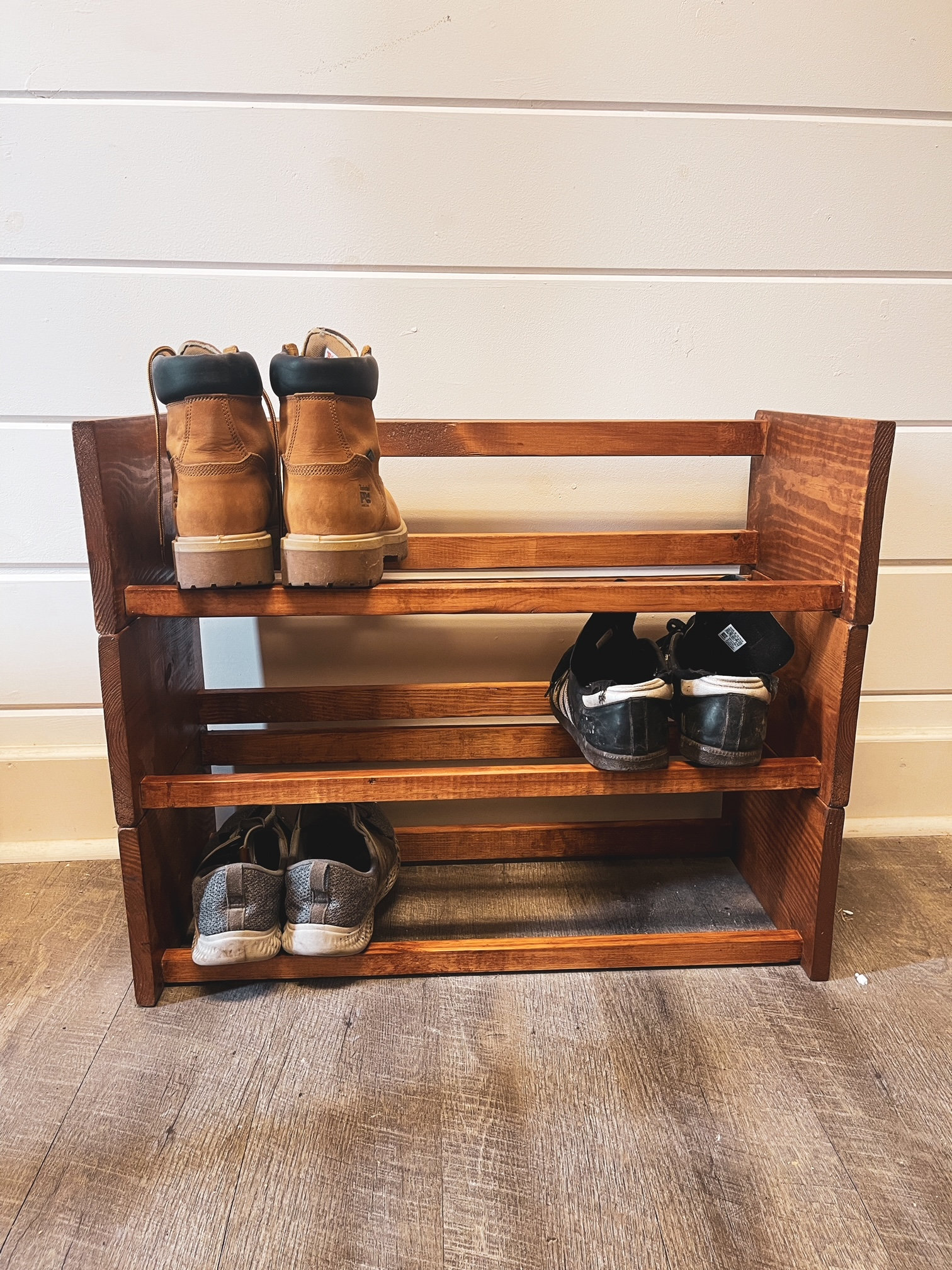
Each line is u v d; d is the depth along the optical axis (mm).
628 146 1060
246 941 889
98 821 1229
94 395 1095
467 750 1084
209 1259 634
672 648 1008
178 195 1040
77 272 1056
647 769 885
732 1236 651
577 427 1070
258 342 1090
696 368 1138
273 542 854
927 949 1011
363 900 930
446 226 1069
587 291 1100
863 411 1167
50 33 986
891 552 1215
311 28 1002
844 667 864
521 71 1029
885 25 1045
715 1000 920
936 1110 773
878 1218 667
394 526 912
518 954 952
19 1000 921
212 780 870
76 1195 687
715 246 1099
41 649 1173
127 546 839
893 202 1100
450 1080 807
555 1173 706
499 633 1208
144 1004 910
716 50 1040
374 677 1212
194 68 1006
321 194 1050
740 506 1185
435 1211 671
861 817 1285
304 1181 698
